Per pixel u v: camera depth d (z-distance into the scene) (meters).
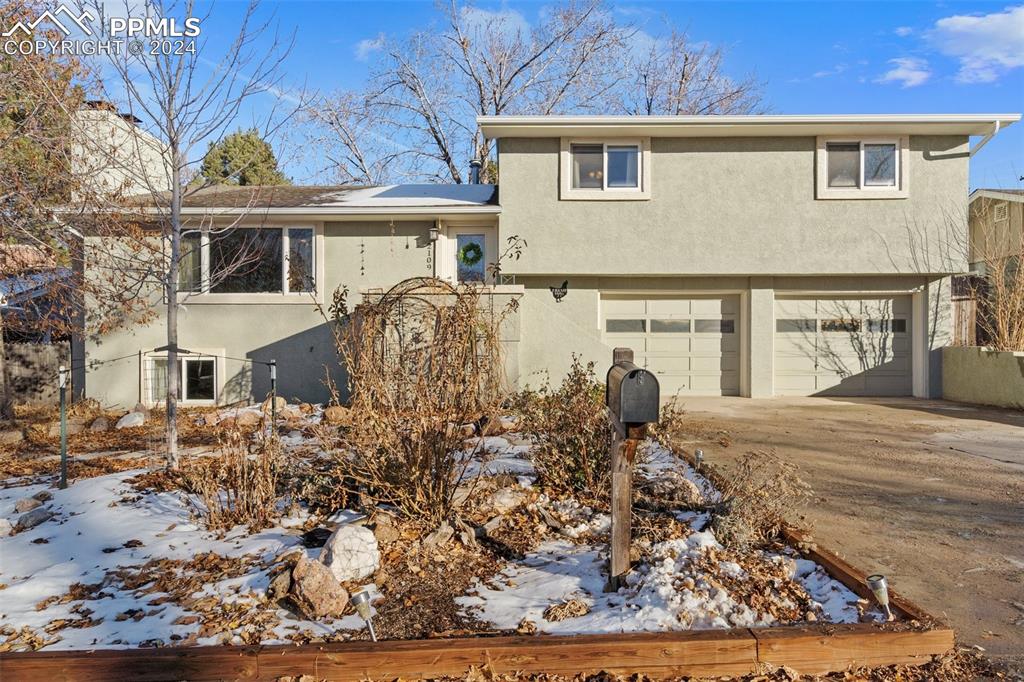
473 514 4.84
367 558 3.99
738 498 4.57
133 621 3.51
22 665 3.04
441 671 3.06
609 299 14.13
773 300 13.80
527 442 7.08
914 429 9.83
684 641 3.09
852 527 5.13
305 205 12.91
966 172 13.07
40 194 9.37
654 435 6.80
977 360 12.66
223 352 12.80
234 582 3.92
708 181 13.25
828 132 12.99
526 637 3.17
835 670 3.11
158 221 8.70
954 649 3.20
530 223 13.23
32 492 6.11
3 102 8.88
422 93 25.69
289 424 9.11
